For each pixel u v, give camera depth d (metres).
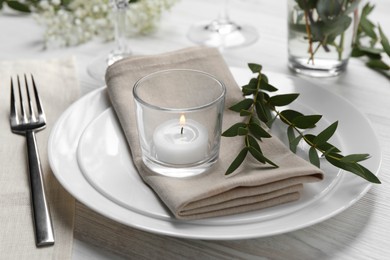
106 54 0.83
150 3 0.87
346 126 0.63
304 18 0.74
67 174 0.56
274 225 0.51
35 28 0.90
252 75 0.71
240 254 0.52
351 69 0.79
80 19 0.88
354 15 0.73
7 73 0.76
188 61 0.68
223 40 0.87
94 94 0.67
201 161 0.55
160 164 0.55
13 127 0.65
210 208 0.52
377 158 0.58
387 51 0.76
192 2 0.99
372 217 0.56
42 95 0.72
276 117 0.63
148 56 0.68
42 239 0.52
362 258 0.52
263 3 0.99
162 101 0.59
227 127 0.61
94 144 0.60
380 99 0.73
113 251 0.53
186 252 0.53
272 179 0.53
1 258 0.51
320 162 0.58
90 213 0.56
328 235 0.54
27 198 0.57
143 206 0.52
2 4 0.91
